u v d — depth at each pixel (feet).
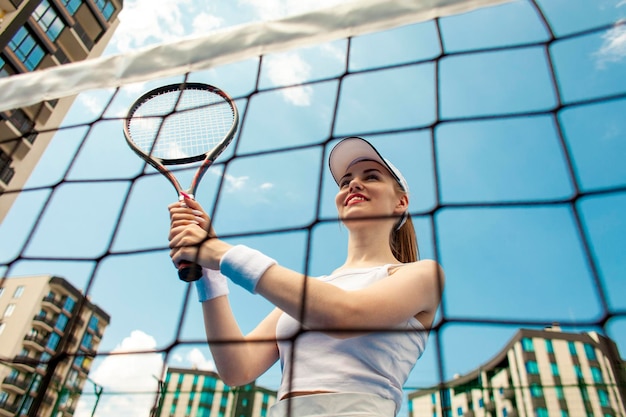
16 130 37.81
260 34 8.34
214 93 8.92
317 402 4.34
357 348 4.65
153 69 8.59
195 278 5.26
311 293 4.16
